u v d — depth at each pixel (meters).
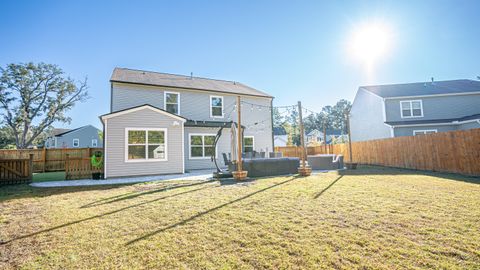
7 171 8.86
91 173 10.70
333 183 7.49
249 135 17.00
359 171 11.25
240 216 4.11
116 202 5.48
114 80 13.25
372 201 4.95
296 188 6.70
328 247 2.79
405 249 2.68
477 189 6.00
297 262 2.46
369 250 2.68
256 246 2.88
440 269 2.25
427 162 11.01
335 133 57.38
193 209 4.66
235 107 16.70
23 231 3.63
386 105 18.78
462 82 21.17
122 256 2.71
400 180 7.86
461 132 9.30
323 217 3.94
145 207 4.93
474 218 3.70
